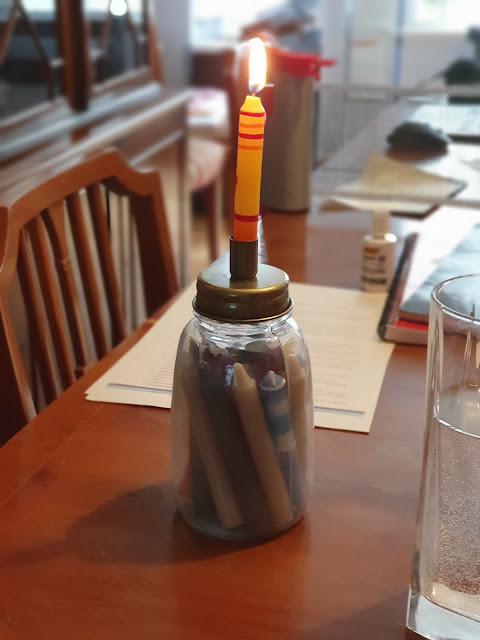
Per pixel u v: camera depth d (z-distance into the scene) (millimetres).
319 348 563
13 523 379
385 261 660
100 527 377
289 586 342
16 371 526
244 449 349
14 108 1083
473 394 294
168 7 2430
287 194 865
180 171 1525
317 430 461
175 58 2477
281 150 849
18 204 564
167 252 740
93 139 1131
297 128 840
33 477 414
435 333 304
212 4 2770
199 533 374
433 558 309
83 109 1247
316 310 629
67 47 1200
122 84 1386
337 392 502
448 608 309
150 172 722
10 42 1064
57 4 1174
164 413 477
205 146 1801
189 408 351
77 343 639
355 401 491
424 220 859
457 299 328
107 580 344
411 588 324
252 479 354
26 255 578
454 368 298
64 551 361
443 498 302
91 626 319
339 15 2410
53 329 614
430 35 2377
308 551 364
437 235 801
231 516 359
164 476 418
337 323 607
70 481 412
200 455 354
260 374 341
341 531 378
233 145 406
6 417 532
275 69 820
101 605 330
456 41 2359
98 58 1296
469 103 907
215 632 317
